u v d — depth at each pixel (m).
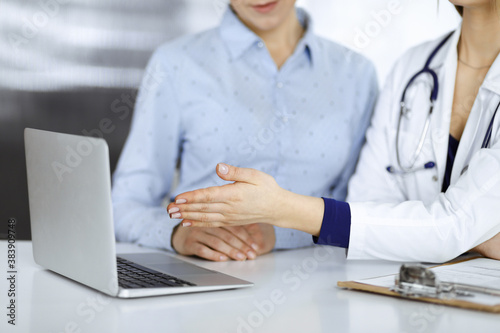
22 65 2.48
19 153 2.52
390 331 0.70
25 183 2.52
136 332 0.69
